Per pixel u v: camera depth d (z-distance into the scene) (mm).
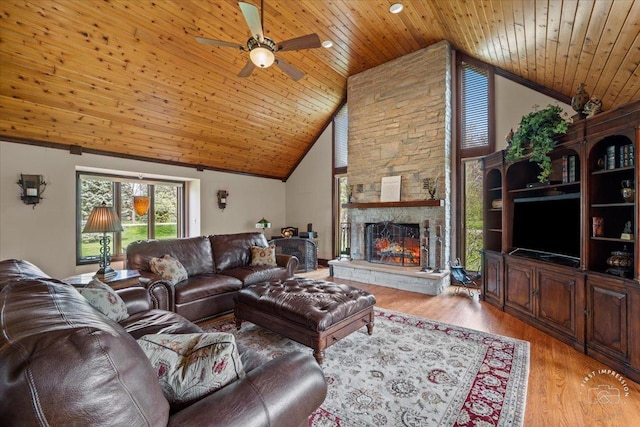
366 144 5484
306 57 4914
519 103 4371
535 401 1939
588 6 2227
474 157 4766
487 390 2049
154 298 2896
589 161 2566
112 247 5555
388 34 4348
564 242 2973
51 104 3799
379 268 4949
